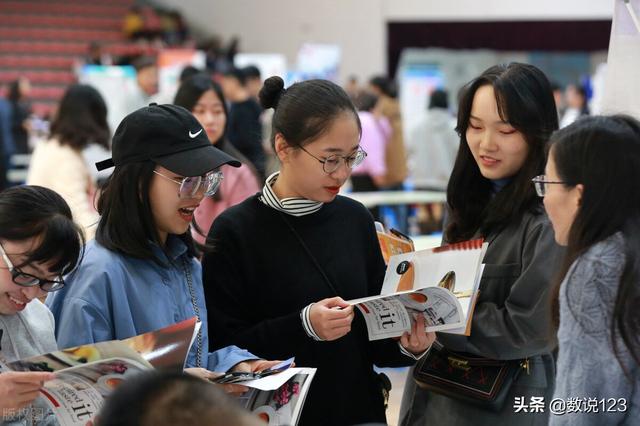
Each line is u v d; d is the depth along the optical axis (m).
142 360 1.65
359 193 7.60
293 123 2.13
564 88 12.64
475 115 2.26
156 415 1.16
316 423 2.21
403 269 2.17
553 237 2.09
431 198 6.87
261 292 2.23
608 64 2.47
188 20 14.20
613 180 1.70
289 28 12.91
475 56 12.62
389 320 2.11
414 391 2.40
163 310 2.01
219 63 10.37
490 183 2.37
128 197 1.97
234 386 1.88
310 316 2.07
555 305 1.79
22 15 13.62
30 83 12.66
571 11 11.24
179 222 2.01
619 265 1.66
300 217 2.25
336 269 2.25
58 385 1.70
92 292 1.91
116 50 12.82
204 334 2.11
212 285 2.24
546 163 2.00
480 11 11.52
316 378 2.21
